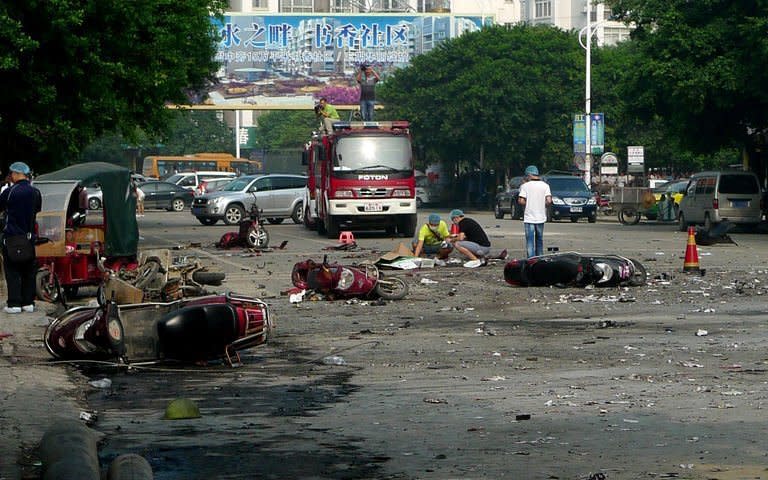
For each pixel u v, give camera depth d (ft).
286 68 328.49
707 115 166.81
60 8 106.22
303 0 495.00
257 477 26.96
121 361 45.65
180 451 29.81
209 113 502.38
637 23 166.09
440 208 294.46
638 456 28.40
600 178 245.45
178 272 71.15
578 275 76.69
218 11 163.73
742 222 151.23
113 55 118.11
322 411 35.60
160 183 261.03
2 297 72.18
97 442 30.68
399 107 297.53
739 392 37.55
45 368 44.37
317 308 66.80
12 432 32.12
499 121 283.59
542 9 630.33
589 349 48.73
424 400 37.17
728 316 60.59
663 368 43.06
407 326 58.08
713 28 155.94
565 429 31.94
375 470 27.50
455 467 27.61
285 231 162.40
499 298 71.31
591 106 283.38
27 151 120.16
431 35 332.60
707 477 26.14
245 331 46.16
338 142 140.05
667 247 118.93
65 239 72.18
